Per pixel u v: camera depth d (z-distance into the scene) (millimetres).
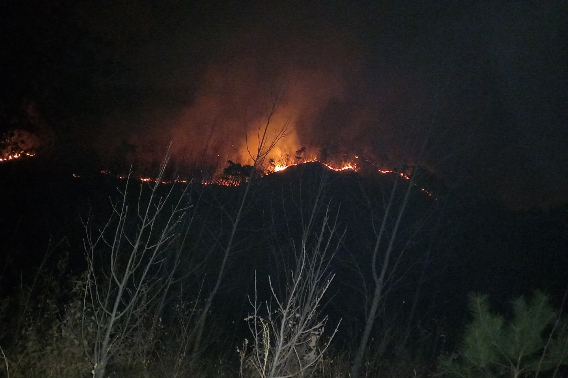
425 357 13453
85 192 17438
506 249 20594
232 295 16734
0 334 8570
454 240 20453
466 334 7059
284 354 5543
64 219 15906
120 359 7430
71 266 13195
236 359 11984
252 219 18844
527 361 6863
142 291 6270
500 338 6812
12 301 9773
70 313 7219
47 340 8133
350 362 12609
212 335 12789
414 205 16344
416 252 19734
